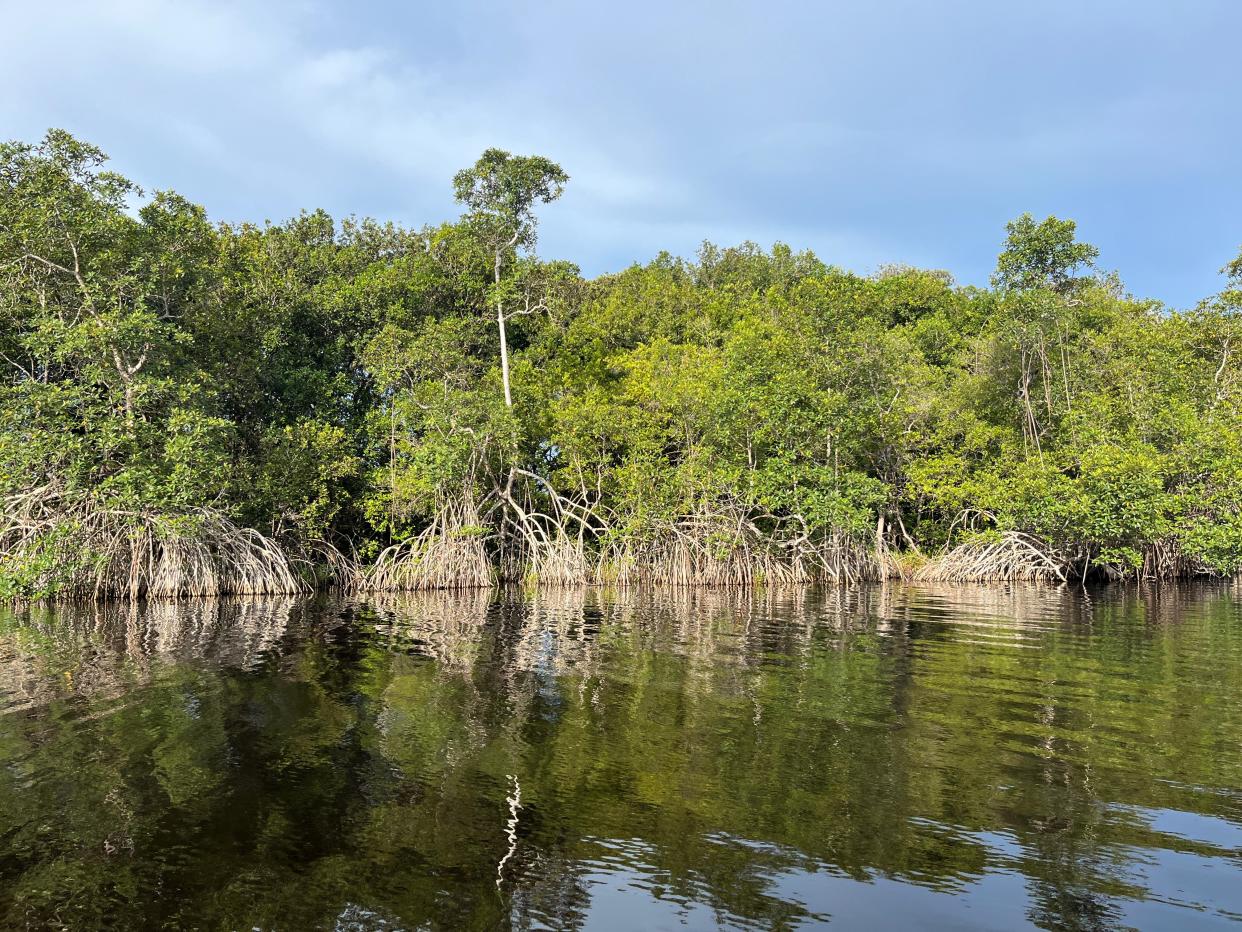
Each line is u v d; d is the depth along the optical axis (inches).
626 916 195.9
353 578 1071.0
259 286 1242.6
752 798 269.0
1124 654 527.8
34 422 820.0
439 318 1408.7
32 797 270.7
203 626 658.2
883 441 1320.1
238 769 297.4
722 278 2128.4
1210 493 1109.7
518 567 1160.8
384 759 308.8
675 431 1200.8
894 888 209.8
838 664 492.7
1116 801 266.2
